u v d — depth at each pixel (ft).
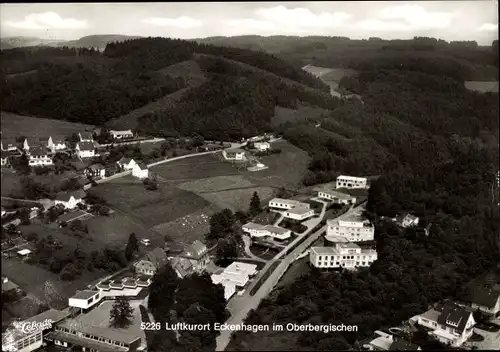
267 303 519.60
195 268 595.47
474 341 479.00
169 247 643.45
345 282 538.47
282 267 607.37
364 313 497.87
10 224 614.75
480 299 538.47
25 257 561.02
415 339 467.11
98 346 449.89
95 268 579.48
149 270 574.97
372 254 590.14
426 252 627.87
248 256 645.51
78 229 634.43
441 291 552.00
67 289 534.37
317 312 495.41
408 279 545.85
